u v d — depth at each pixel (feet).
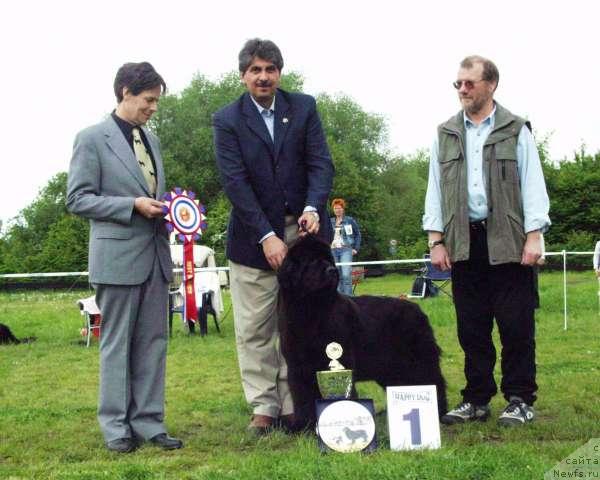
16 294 86.79
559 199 112.68
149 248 16.19
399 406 14.49
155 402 16.20
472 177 17.01
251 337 17.25
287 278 14.96
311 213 16.31
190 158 133.80
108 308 15.78
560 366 25.31
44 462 14.55
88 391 23.80
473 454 13.15
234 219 17.39
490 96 17.06
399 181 166.91
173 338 36.78
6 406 21.17
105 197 15.67
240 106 17.06
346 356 15.51
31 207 175.22
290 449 14.88
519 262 16.52
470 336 17.53
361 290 70.08
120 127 16.42
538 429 15.93
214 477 12.55
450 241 17.20
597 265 34.37
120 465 13.75
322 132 17.47
